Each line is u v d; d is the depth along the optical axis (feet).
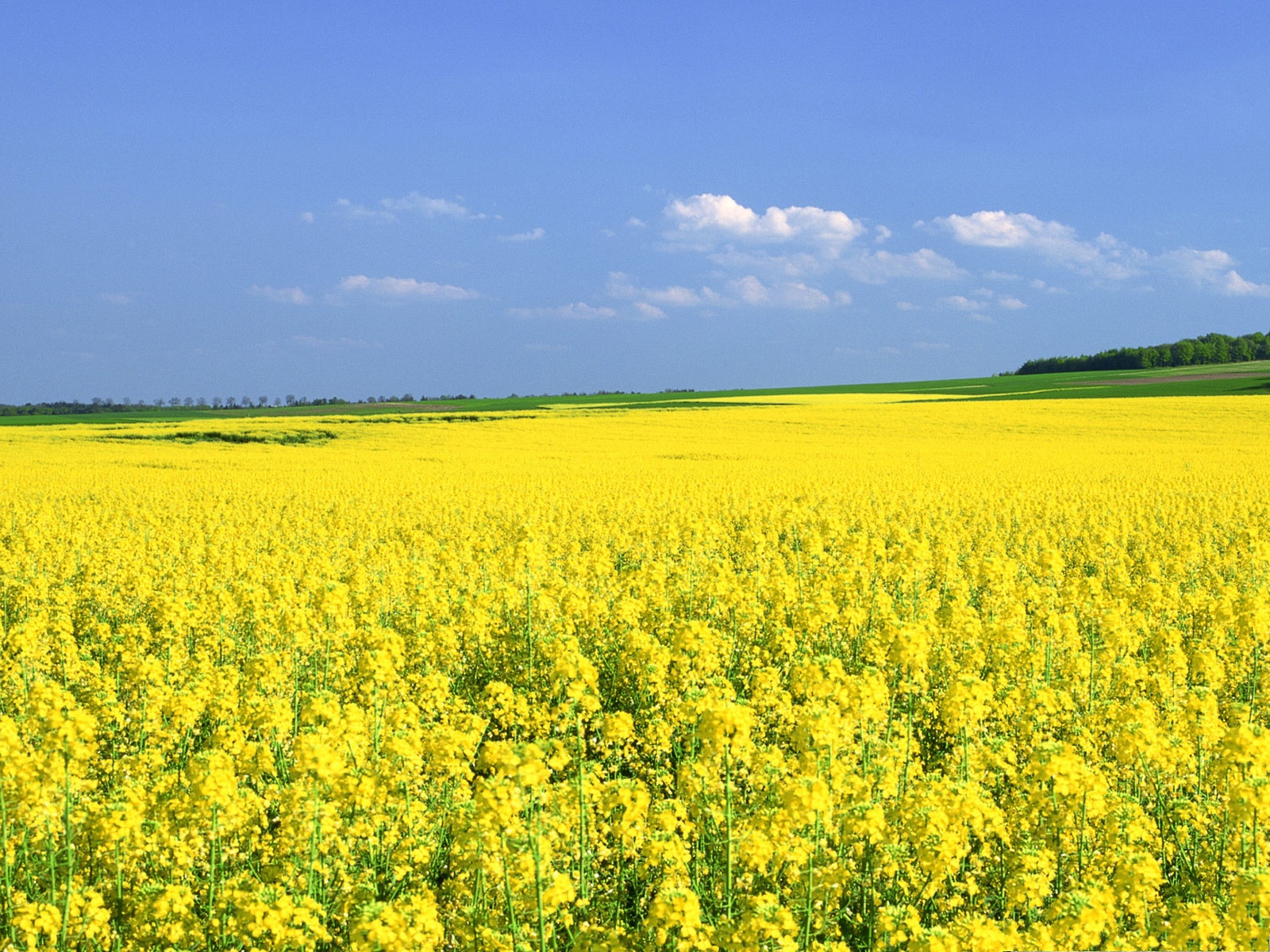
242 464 180.75
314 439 239.71
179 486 138.00
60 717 25.38
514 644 48.19
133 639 46.91
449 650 46.78
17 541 79.46
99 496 127.13
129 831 24.54
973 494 120.06
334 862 25.73
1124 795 26.96
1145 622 50.08
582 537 89.76
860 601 54.44
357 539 88.12
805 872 22.67
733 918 23.13
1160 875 23.09
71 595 58.70
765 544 75.82
